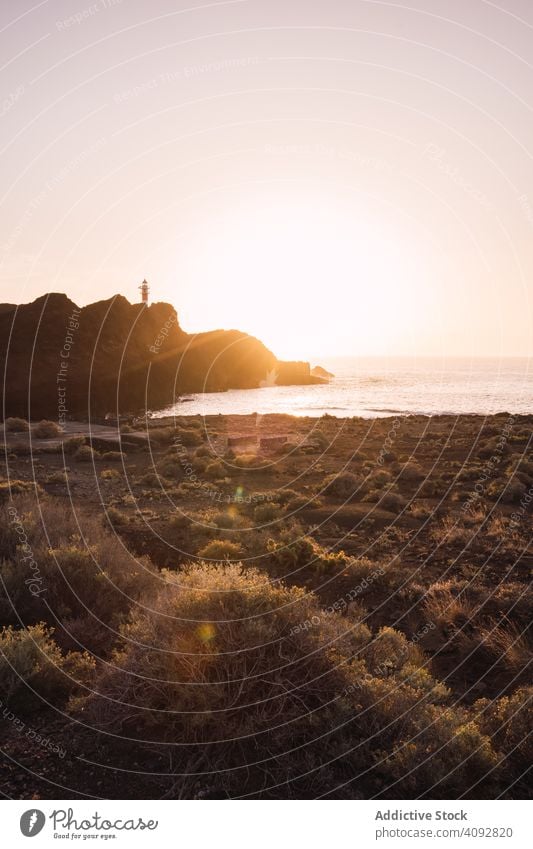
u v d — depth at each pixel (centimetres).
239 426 3928
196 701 439
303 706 442
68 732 446
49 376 6288
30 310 6650
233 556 1075
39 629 586
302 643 476
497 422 3722
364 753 424
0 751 421
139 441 3152
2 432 3566
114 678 477
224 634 468
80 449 2672
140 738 430
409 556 1091
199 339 9119
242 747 416
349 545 1174
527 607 775
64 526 1070
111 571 857
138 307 7894
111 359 6975
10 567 796
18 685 488
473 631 719
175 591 565
